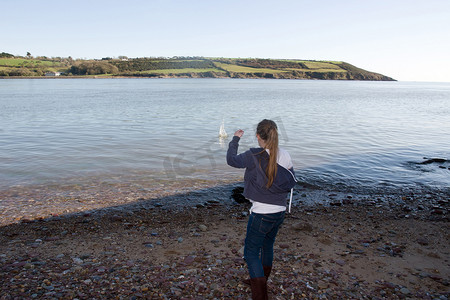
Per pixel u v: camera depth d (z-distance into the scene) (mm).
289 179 2930
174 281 3738
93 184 8398
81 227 5762
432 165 10750
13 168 9742
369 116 26031
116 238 5246
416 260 4570
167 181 8711
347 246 5012
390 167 10414
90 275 3830
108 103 35562
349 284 3830
